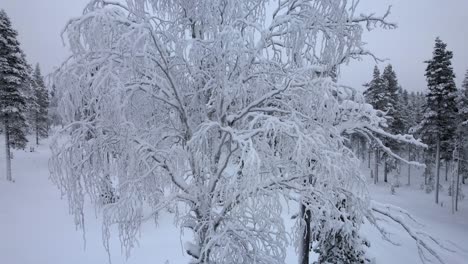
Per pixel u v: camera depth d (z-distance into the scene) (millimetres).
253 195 5031
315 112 5699
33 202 22594
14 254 14594
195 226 6453
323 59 6043
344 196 6773
